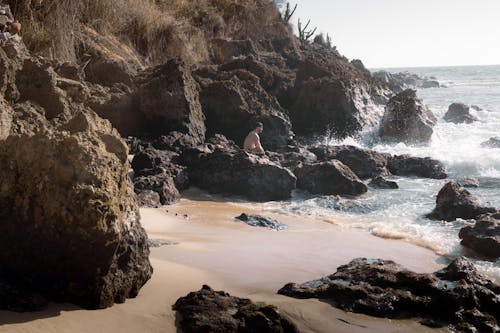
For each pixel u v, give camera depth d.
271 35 33.88
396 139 20.64
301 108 21.09
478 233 8.58
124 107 15.51
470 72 136.88
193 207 11.20
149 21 23.09
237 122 17.70
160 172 12.25
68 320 4.89
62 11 16.16
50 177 5.07
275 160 14.84
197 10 30.22
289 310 5.58
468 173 15.59
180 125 15.47
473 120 27.59
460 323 5.59
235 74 19.69
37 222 5.07
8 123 7.32
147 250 5.86
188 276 6.35
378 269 6.25
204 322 5.06
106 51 18.19
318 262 7.46
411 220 10.59
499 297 5.97
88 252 5.03
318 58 22.89
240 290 6.09
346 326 5.36
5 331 4.53
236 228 9.34
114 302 5.36
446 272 6.33
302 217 10.80
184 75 15.90
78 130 5.88
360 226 10.02
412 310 5.74
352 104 21.06
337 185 12.78
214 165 12.82
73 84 10.49
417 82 72.19
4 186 5.13
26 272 5.13
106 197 5.07
